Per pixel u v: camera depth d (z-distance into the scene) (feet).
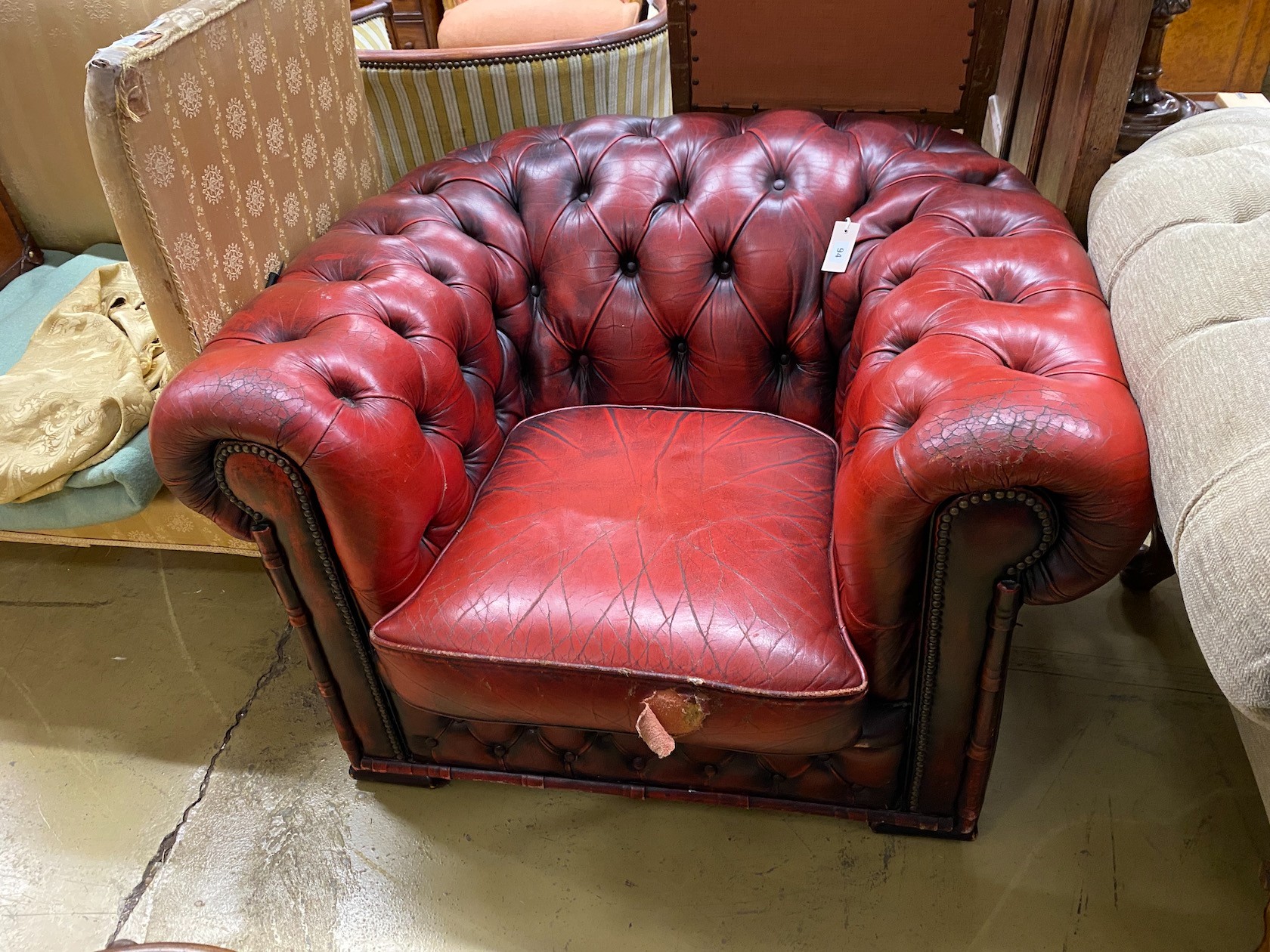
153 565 6.12
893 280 4.07
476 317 4.42
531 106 6.01
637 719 3.62
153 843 4.56
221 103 4.12
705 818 4.51
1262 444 2.60
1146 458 3.04
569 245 4.60
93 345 5.46
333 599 3.93
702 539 3.91
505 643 3.66
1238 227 3.35
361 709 4.35
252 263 4.49
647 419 4.67
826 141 4.53
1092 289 3.73
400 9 10.75
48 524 5.01
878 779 4.01
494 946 4.08
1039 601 3.34
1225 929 3.90
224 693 5.27
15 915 4.30
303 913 4.24
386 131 6.14
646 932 4.08
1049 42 5.19
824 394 4.56
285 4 4.51
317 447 3.46
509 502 4.21
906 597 3.41
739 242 4.43
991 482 2.98
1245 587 2.43
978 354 3.39
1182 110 4.51
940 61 5.00
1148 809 4.36
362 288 4.06
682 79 5.37
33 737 5.08
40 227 6.58
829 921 4.05
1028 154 5.62
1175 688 4.87
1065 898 4.05
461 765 4.48
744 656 3.51
